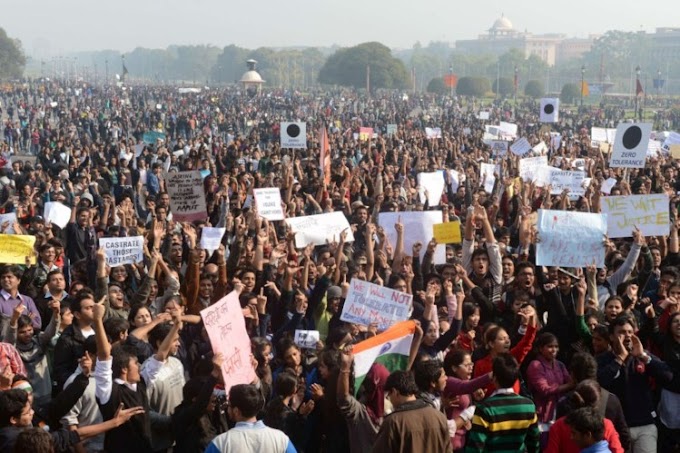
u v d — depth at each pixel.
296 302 11.97
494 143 38.81
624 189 22.67
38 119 70.56
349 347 9.41
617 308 11.66
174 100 121.06
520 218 18.61
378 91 199.00
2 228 16.20
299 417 9.63
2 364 9.75
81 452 8.50
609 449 8.42
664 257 16.98
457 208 25.69
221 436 8.05
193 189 17.84
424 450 8.23
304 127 31.28
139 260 14.45
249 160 36.84
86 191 25.67
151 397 9.75
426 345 11.12
